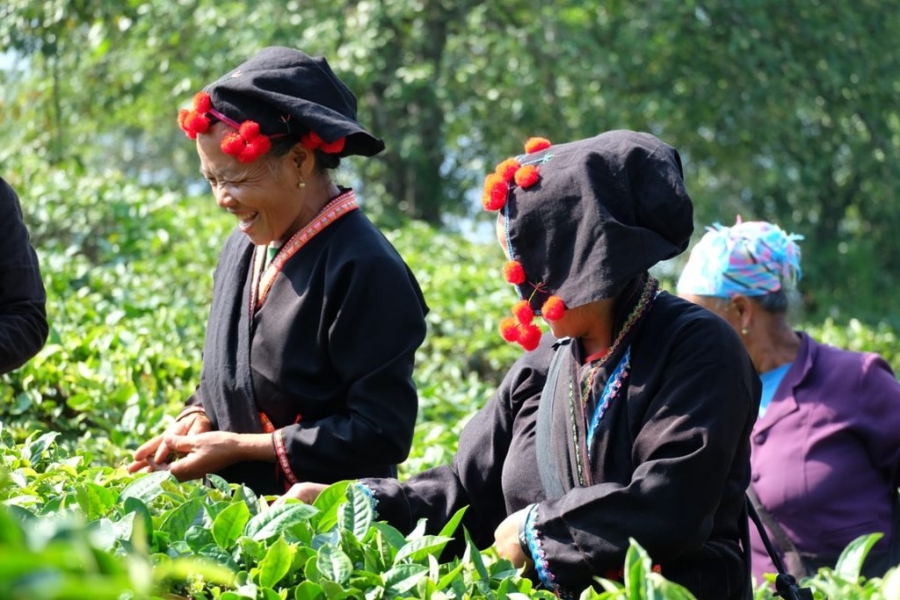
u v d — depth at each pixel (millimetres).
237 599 2785
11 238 4797
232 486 3590
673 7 20500
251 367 4320
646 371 3365
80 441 5926
